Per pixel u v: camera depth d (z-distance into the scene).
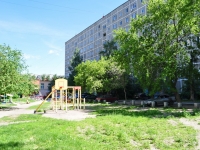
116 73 39.25
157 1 25.44
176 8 24.06
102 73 39.97
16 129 10.98
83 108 26.25
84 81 43.03
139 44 25.95
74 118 15.98
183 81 41.31
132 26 27.11
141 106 28.20
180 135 9.48
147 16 26.80
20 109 27.19
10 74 26.53
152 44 25.97
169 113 17.44
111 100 42.03
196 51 27.95
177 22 26.34
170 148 8.01
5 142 8.39
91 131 10.36
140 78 26.38
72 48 108.81
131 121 12.62
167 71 23.34
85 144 8.27
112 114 16.91
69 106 29.95
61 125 12.09
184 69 26.50
